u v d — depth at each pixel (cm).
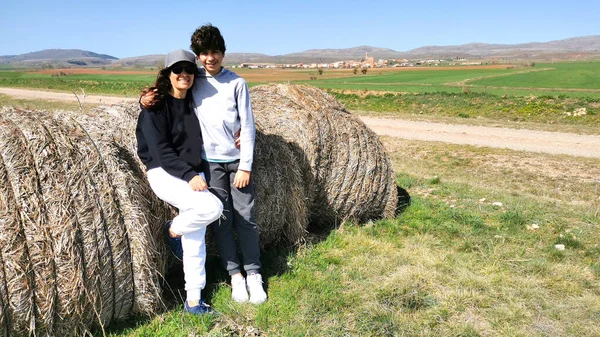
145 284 337
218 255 434
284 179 459
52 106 2550
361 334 348
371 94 3603
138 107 402
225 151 370
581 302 391
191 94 357
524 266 459
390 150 1371
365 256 475
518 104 2511
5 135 297
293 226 478
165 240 375
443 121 2022
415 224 577
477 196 727
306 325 356
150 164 344
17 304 280
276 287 411
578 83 4775
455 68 10081
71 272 296
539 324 361
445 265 455
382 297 396
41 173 297
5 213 280
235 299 387
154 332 343
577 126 1848
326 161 522
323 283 417
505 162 1180
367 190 555
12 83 5947
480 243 520
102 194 316
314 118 517
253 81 6694
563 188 914
